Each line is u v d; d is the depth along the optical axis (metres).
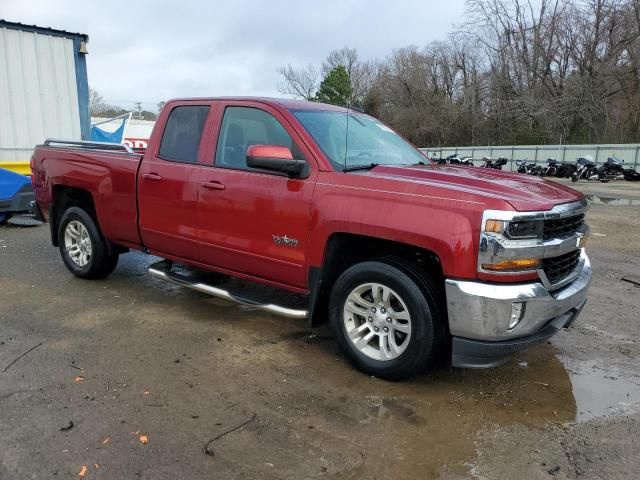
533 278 3.38
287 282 4.18
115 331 4.61
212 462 2.82
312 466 2.81
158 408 3.35
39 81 11.54
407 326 3.61
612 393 3.72
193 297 5.61
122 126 17.86
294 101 4.61
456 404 3.52
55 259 7.12
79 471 2.71
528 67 47.62
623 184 24.94
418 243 3.44
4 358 4.00
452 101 58.09
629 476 2.80
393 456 2.92
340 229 3.74
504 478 2.76
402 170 3.93
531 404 3.54
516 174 4.32
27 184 9.40
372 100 65.81
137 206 5.14
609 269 7.21
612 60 40.88
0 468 2.72
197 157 4.71
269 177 4.17
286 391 3.62
